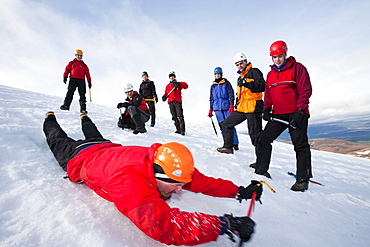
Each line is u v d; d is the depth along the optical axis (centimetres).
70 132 308
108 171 130
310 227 168
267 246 135
